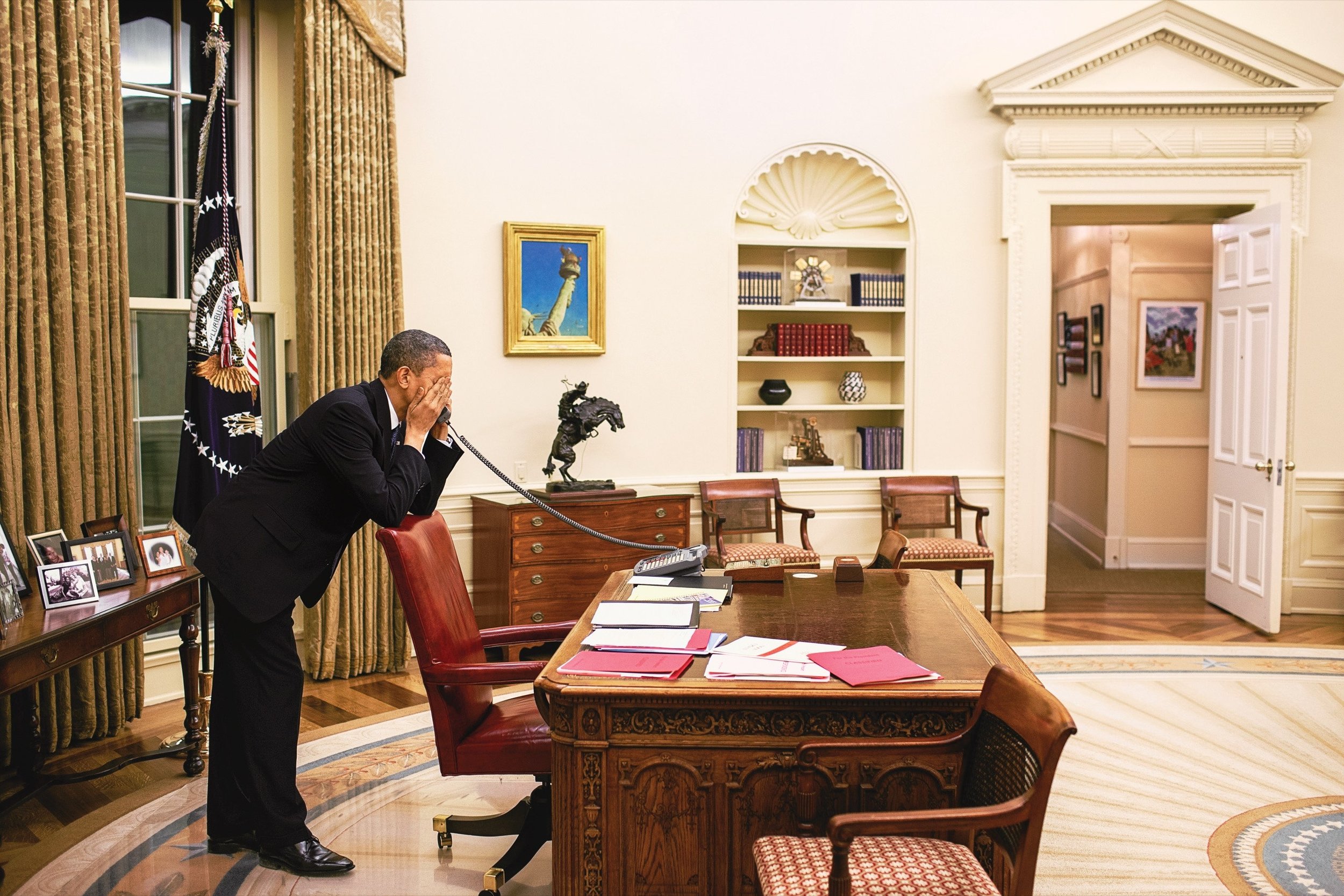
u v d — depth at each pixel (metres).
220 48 4.18
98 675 4.22
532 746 2.79
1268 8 6.49
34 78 3.88
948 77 6.39
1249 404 6.22
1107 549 8.14
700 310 6.23
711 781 2.35
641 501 5.54
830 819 1.93
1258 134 6.36
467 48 5.73
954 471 6.54
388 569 5.31
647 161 6.09
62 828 3.44
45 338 3.94
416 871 3.09
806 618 3.04
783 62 6.25
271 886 2.99
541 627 3.30
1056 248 10.11
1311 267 6.47
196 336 4.08
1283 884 2.97
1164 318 7.99
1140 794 3.64
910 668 2.43
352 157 5.12
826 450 6.79
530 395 5.93
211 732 3.12
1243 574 6.28
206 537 3.01
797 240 6.49
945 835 2.32
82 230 4.05
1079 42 6.18
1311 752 4.05
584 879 2.38
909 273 6.45
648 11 6.05
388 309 5.36
